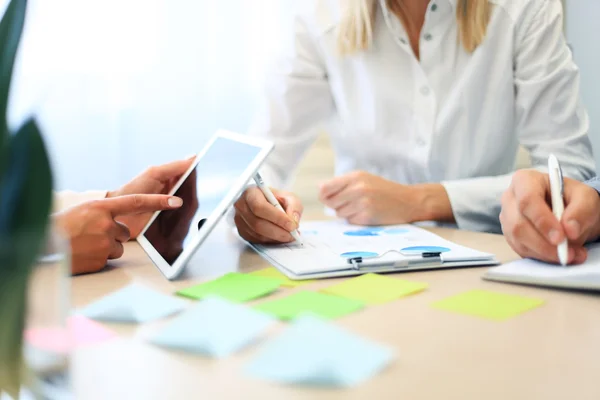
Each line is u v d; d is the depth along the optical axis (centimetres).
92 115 159
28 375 29
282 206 84
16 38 33
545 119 111
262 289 57
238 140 74
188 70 168
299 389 35
